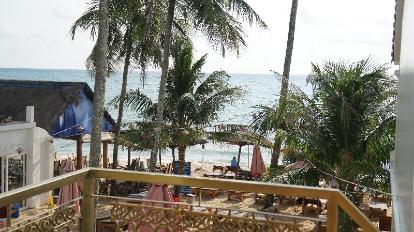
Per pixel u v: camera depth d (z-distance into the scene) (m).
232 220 3.64
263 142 16.92
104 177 3.90
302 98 13.11
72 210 3.96
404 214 3.52
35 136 16.27
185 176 3.60
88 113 19.98
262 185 3.37
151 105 19.77
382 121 12.14
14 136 15.41
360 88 12.48
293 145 12.26
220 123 21.12
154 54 20.25
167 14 16.86
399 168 4.80
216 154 41.06
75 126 18.80
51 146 17.03
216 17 15.59
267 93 112.00
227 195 19.77
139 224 3.90
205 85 19.69
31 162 16.09
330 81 12.73
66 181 3.63
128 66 22.64
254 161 21.39
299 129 12.43
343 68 13.00
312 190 3.25
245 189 3.42
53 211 3.75
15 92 19.11
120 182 19.44
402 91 4.68
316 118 12.52
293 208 17.50
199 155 40.28
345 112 11.88
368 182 11.58
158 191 5.00
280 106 12.79
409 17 3.84
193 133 18.12
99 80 14.05
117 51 22.89
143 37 17.66
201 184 3.53
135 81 142.12
